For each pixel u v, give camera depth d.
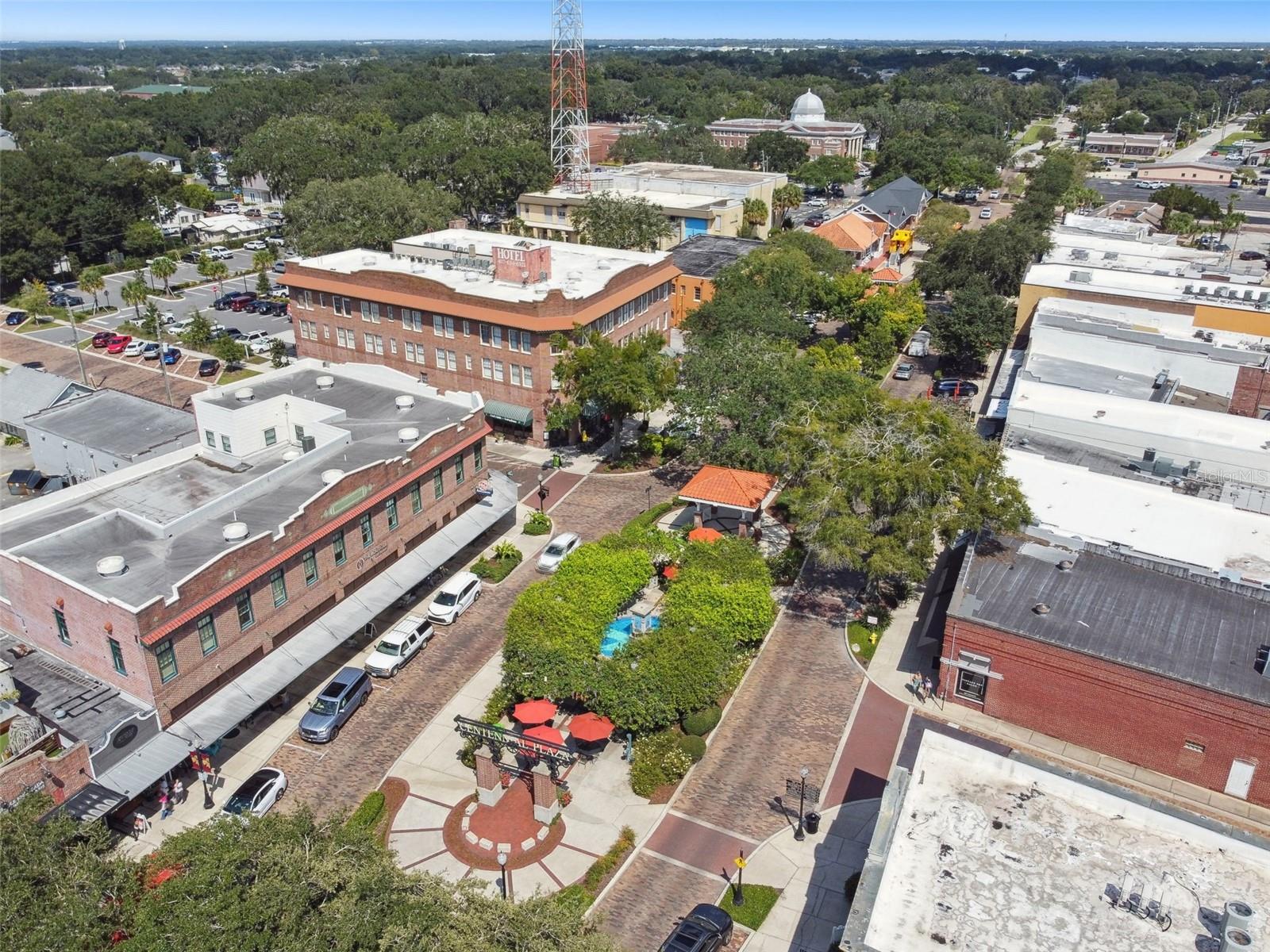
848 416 59.81
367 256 100.06
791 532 67.38
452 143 168.25
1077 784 33.16
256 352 106.69
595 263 95.31
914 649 53.78
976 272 117.38
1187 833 31.48
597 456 80.25
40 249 130.62
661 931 36.22
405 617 56.53
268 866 29.02
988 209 195.50
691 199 153.62
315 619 50.62
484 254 96.81
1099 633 45.81
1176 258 118.25
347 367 69.38
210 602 42.91
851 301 106.31
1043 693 46.12
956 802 32.88
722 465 69.38
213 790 42.97
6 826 30.52
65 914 28.17
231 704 44.16
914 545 52.38
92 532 47.84
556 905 29.92
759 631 50.97
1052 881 29.56
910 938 27.38
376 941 27.41
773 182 167.50
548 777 40.56
